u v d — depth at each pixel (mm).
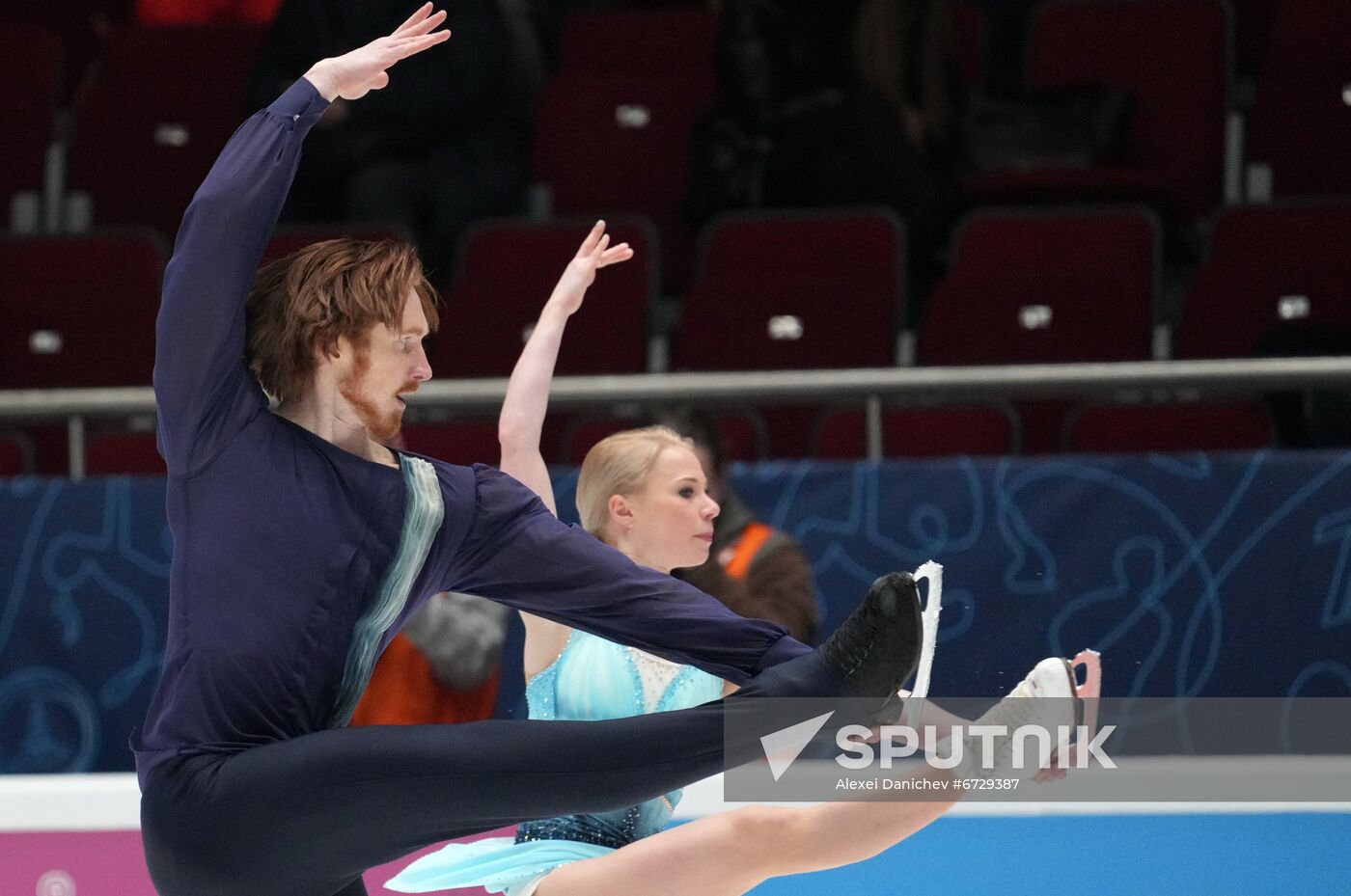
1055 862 12945
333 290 9133
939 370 16750
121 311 23672
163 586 15852
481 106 26875
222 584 8789
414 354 9352
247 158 8891
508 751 8703
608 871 10281
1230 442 18812
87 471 19469
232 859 8656
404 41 9523
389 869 12930
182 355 8734
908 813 9969
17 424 21750
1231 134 28250
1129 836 12930
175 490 8961
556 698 11414
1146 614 15305
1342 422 18312
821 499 15578
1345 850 12891
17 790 13523
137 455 19469
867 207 24984
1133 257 23297
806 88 26281
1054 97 26172
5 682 15859
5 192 28141
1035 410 21422
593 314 23109
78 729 15805
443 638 14531
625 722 8852
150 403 17250
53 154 29328
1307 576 15227
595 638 11414
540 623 11625
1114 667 15297
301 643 8898
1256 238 23391
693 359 22656
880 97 25406
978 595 15422
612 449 11844
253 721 8844
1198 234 26188
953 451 19109
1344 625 15172
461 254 24500
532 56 28812
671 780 8797
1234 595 15273
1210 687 15234
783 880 12992
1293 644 15195
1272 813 12961
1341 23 27453
